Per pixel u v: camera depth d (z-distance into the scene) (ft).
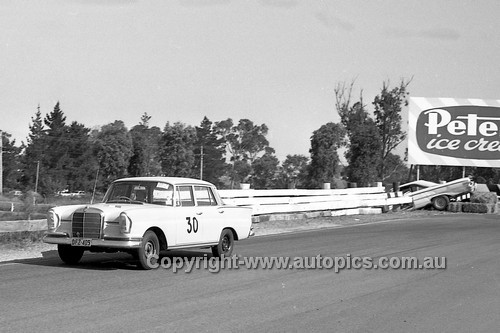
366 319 44.60
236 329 40.42
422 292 55.83
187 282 57.62
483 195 188.24
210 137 491.31
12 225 88.89
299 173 485.56
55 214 65.16
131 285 55.26
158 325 40.70
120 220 62.13
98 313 43.73
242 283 57.88
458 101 220.02
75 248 68.08
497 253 84.99
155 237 65.00
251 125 498.28
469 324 44.21
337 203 156.46
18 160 517.96
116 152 424.05
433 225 133.59
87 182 463.01
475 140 219.41
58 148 485.15
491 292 56.59
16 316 42.22
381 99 331.36
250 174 492.13
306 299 51.13
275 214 137.69
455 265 73.26
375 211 173.58
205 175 478.59
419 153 221.66
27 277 58.80
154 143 458.50
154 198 68.23
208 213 72.08
